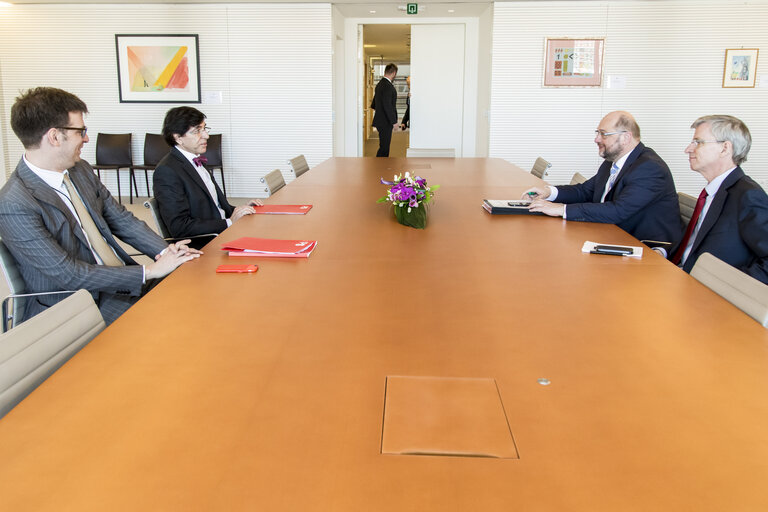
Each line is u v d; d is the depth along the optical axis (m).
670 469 1.00
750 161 7.77
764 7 7.30
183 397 1.23
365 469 1.00
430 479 0.98
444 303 1.80
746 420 1.16
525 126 7.83
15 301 2.31
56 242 2.29
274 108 7.93
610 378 1.33
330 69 7.79
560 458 1.03
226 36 7.75
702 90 7.59
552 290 1.93
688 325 1.64
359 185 4.13
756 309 1.71
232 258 2.29
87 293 1.66
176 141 3.49
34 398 1.22
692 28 7.43
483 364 1.39
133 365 1.38
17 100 2.28
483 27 8.46
